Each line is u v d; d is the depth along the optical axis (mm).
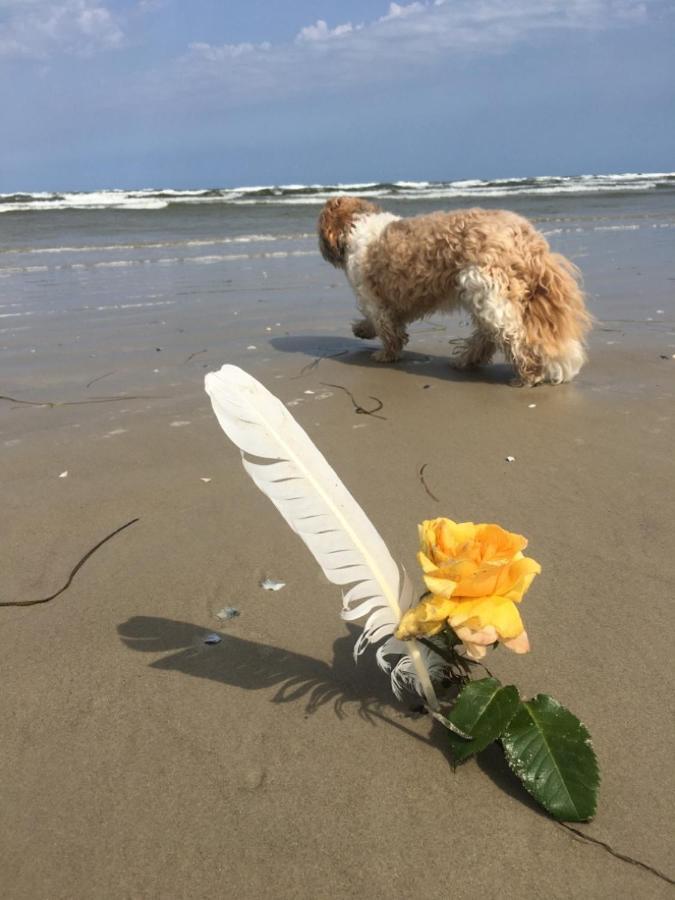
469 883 372
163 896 368
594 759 407
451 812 409
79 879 377
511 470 885
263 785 429
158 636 568
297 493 426
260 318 1830
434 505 792
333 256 1516
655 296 1939
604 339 1519
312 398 1188
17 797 424
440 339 1662
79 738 467
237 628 576
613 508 775
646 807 409
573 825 399
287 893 369
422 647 469
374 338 1562
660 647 542
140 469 891
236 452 941
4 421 1065
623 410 1099
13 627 582
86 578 652
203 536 726
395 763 441
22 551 700
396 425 1055
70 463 910
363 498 812
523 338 1224
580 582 630
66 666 535
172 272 2502
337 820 407
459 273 1243
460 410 1125
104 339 1582
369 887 371
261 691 505
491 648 512
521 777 408
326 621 583
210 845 394
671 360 1354
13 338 1583
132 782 433
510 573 394
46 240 3391
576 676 511
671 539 706
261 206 5406
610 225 3848
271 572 658
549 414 1095
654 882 370
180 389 1223
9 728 476
